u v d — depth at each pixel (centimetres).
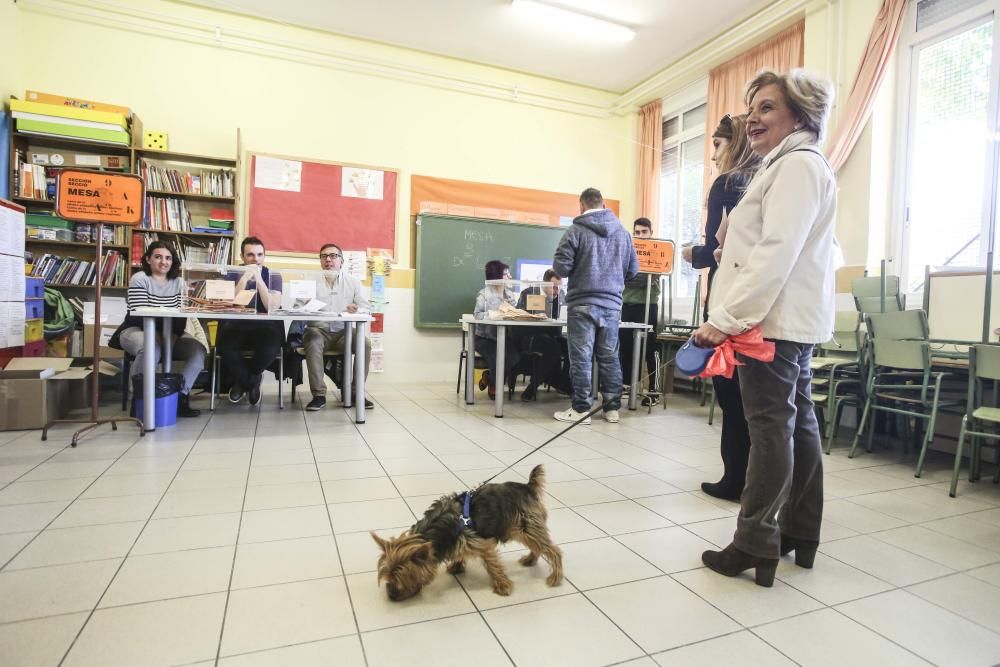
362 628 119
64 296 425
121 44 444
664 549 165
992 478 256
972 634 124
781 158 139
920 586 147
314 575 142
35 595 128
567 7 455
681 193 567
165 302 337
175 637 113
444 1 448
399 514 185
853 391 345
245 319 308
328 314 316
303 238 495
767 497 141
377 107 519
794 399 143
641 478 236
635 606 132
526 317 377
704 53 500
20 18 418
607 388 356
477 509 135
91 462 236
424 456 260
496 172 565
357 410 331
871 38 361
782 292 137
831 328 143
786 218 132
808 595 140
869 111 362
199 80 464
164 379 312
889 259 369
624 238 357
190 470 228
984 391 292
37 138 413
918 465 258
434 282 537
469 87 548
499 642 116
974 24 330
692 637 120
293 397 396
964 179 334
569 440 303
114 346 331
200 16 460
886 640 121
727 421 208
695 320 478
